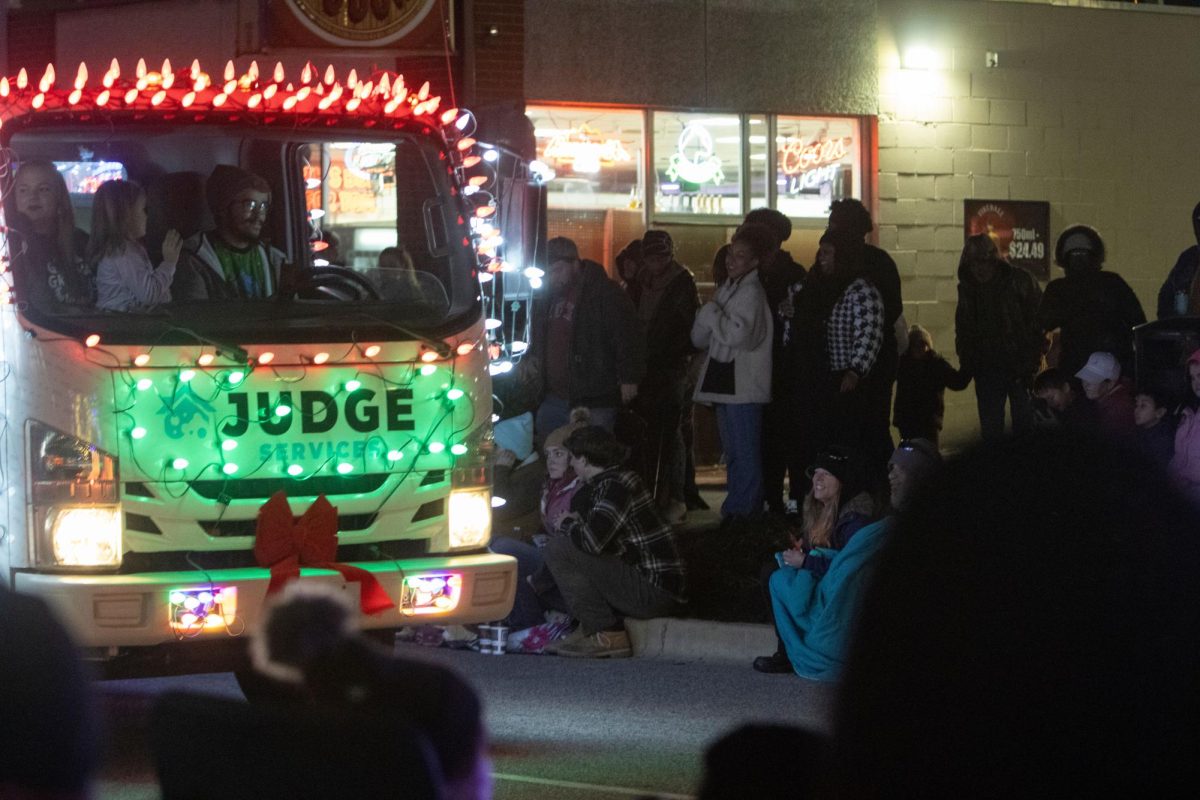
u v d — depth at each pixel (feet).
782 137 95.91
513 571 44.14
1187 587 5.58
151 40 88.12
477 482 45.14
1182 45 105.81
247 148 47.65
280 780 17.57
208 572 41.70
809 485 70.85
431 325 44.55
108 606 40.34
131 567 42.06
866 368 68.18
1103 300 71.67
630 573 58.75
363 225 91.35
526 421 68.69
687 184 93.81
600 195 92.12
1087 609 5.63
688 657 58.49
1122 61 104.22
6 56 93.71
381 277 45.73
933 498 5.93
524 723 46.91
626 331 71.67
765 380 70.33
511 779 39.86
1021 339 78.43
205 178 45.55
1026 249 101.96
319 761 17.34
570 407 72.23
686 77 93.15
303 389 43.04
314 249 51.03
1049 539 5.71
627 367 71.67
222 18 84.43
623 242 92.79
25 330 41.88
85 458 41.63
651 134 92.63
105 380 41.81
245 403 42.57
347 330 43.47
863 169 97.86
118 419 41.75
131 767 40.88
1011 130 101.35
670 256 76.07
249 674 42.98
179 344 42.22
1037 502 5.77
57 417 41.73
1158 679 5.56
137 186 43.68
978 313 78.64
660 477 75.36
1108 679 5.59
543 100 89.81
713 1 93.66
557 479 62.64
